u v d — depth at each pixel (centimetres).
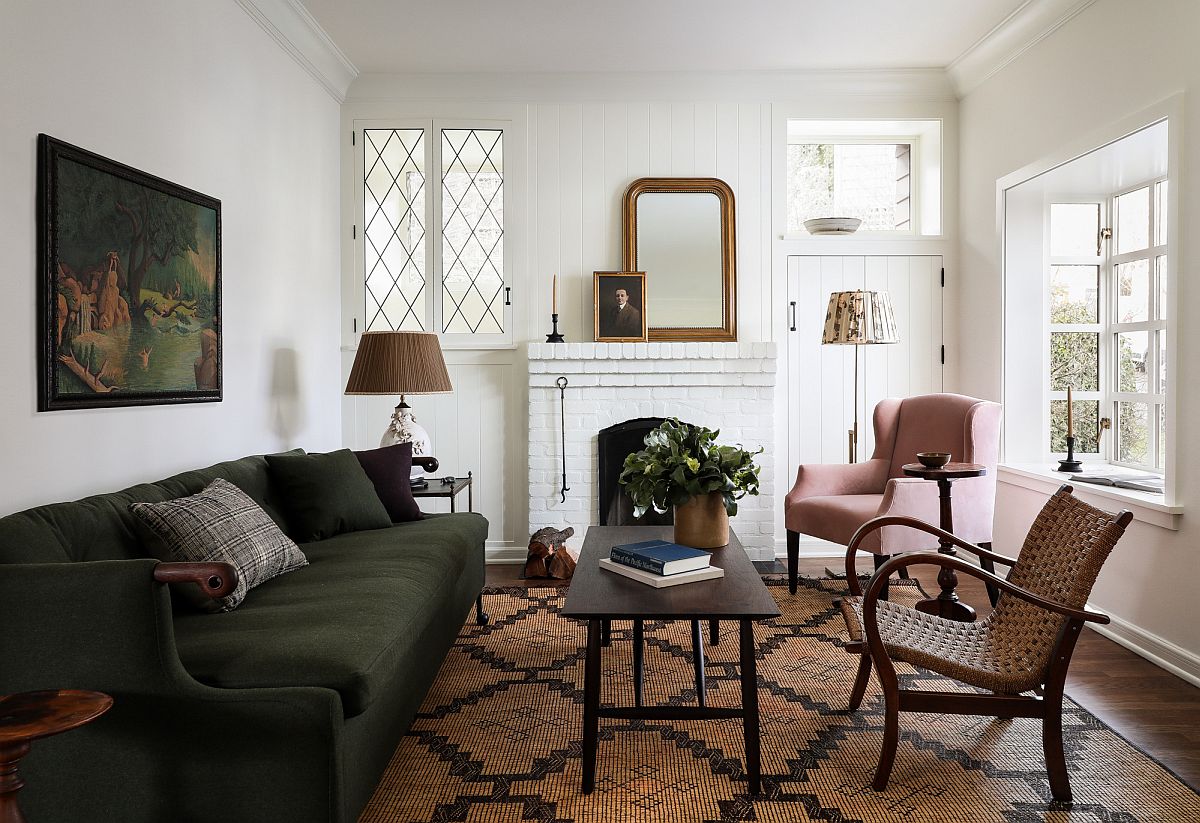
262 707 175
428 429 500
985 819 207
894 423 430
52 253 231
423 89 492
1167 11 312
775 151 498
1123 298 429
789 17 410
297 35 407
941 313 501
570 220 498
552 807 215
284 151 405
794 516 412
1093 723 262
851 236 500
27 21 223
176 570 172
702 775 231
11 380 219
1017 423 443
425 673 260
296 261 421
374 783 203
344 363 497
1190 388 302
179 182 303
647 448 295
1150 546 325
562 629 364
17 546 188
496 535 502
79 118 246
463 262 500
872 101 499
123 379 266
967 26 423
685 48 452
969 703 218
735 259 496
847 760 239
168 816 176
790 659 322
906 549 361
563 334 499
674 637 350
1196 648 300
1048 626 220
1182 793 219
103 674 172
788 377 502
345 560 283
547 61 470
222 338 338
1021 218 441
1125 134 337
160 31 289
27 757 173
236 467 305
